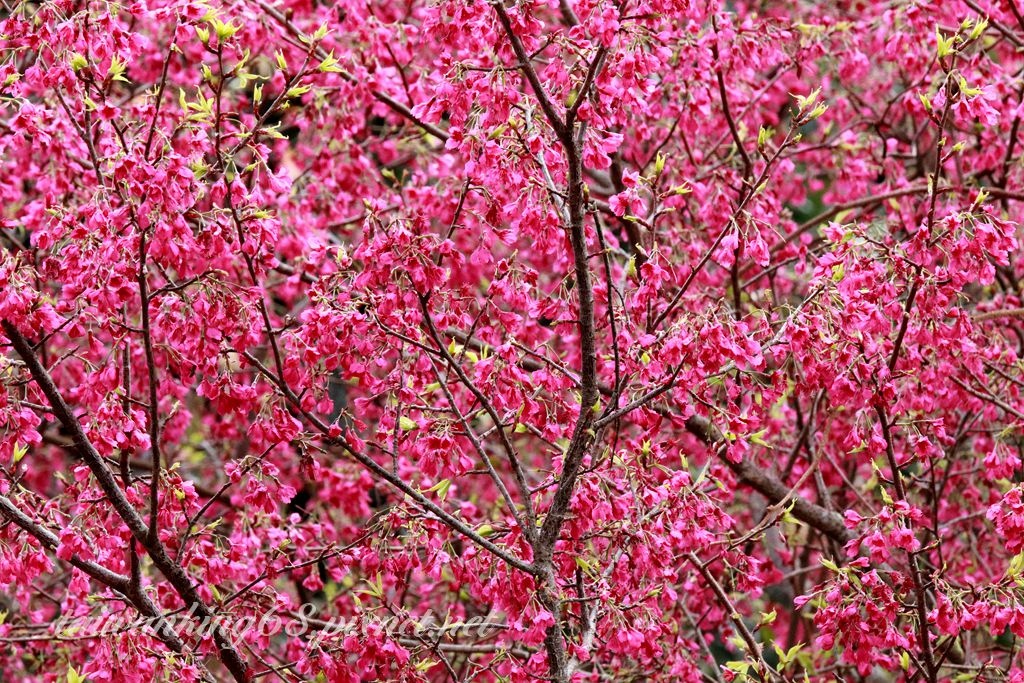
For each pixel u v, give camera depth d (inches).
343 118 345.1
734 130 335.9
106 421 246.2
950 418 345.1
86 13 242.2
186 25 248.5
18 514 244.2
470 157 232.5
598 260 328.2
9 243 339.6
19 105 273.7
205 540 281.4
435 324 244.5
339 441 246.8
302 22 392.5
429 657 271.3
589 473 239.5
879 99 442.9
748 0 467.2
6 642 311.7
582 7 219.0
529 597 239.1
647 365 247.6
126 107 357.1
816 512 344.2
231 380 253.1
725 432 253.9
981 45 332.5
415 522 261.4
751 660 284.0
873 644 259.0
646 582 268.2
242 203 254.1
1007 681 275.1
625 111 243.6
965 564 354.3
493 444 421.4
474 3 220.7
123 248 232.4
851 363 256.4
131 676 237.6
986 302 360.8
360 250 242.1
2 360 246.2
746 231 248.4
